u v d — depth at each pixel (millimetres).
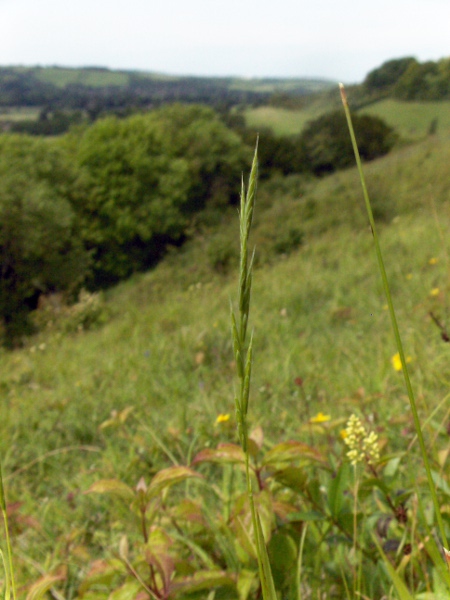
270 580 616
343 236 12945
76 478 2826
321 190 31797
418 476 1769
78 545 2020
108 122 42281
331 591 1498
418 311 4230
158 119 51250
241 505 1413
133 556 1871
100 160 39812
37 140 38219
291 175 47531
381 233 11344
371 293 6219
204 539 1680
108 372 5328
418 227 10000
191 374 4566
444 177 17047
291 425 2787
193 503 1600
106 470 2670
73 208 38250
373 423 2273
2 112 125938
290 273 9414
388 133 50312
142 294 18531
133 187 39531
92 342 8508
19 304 27469
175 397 3980
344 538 1398
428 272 6145
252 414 3025
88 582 1384
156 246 42031
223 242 16719
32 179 30688
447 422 1973
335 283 7234
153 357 5395
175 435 2734
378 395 2416
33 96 138375
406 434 2158
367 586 1396
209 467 2590
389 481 1597
